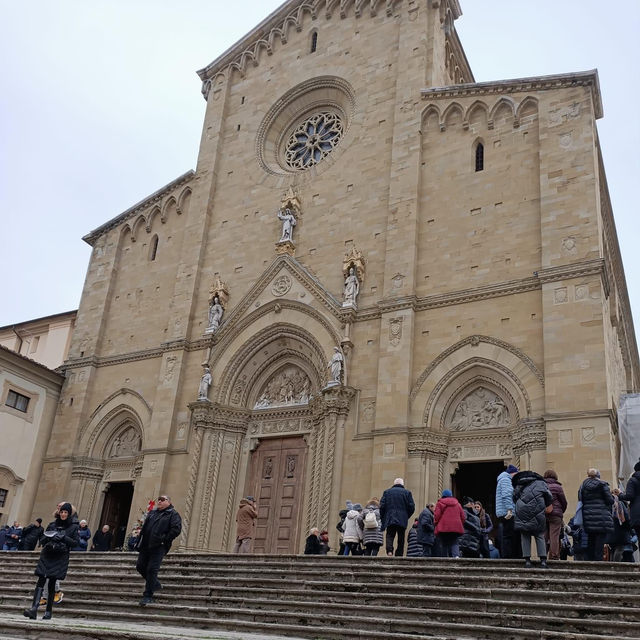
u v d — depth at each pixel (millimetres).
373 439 30266
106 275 44031
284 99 41812
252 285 37250
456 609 15023
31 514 39188
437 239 32844
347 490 30219
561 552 22922
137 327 41219
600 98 32062
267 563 20391
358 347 32656
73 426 40188
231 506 34312
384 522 21750
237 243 39406
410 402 30281
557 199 30078
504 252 30953
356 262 33906
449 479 29281
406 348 30922
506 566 17125
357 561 19359
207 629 15852
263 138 41656
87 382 41031
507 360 29000
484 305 30406
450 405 30203
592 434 25766
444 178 33875
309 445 33594
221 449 35031
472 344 30000
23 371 40125
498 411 29219
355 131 37688
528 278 29750
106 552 25422
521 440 27625
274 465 34594
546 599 14625
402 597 15781
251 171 40906
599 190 32219
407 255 32688
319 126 41031
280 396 35688
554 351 27594
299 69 41969
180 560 22359
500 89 33719
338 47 40781
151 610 17641
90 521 38188
